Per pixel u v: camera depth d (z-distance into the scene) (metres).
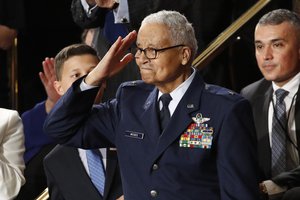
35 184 11.98
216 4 12.75
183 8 12.27
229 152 7.97
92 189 9.72
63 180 9.87
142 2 11.81
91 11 12.09
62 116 8.48
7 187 10.20
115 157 9.62
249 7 13.35
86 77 8.45
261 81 11.16
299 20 10.71
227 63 13.02
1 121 10.54
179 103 8.23
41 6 17.11
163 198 8.02
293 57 10.59
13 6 15.80
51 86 13.05
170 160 8.05
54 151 10.05
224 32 12.45
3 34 15.60
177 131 8.10
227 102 8.12
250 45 13.04
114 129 8.63
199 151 8.02
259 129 10.79
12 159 10.48
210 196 8.03
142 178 8.16
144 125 8.29
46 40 17.25
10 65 15.97
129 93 8.66
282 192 10.20
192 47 8.27
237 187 7.92
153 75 8.14
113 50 8.30
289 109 10.67
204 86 8.38
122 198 9.15
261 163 10.67
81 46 10.08
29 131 13.09
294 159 10.55
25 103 16.72
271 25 10.62
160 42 8.08
